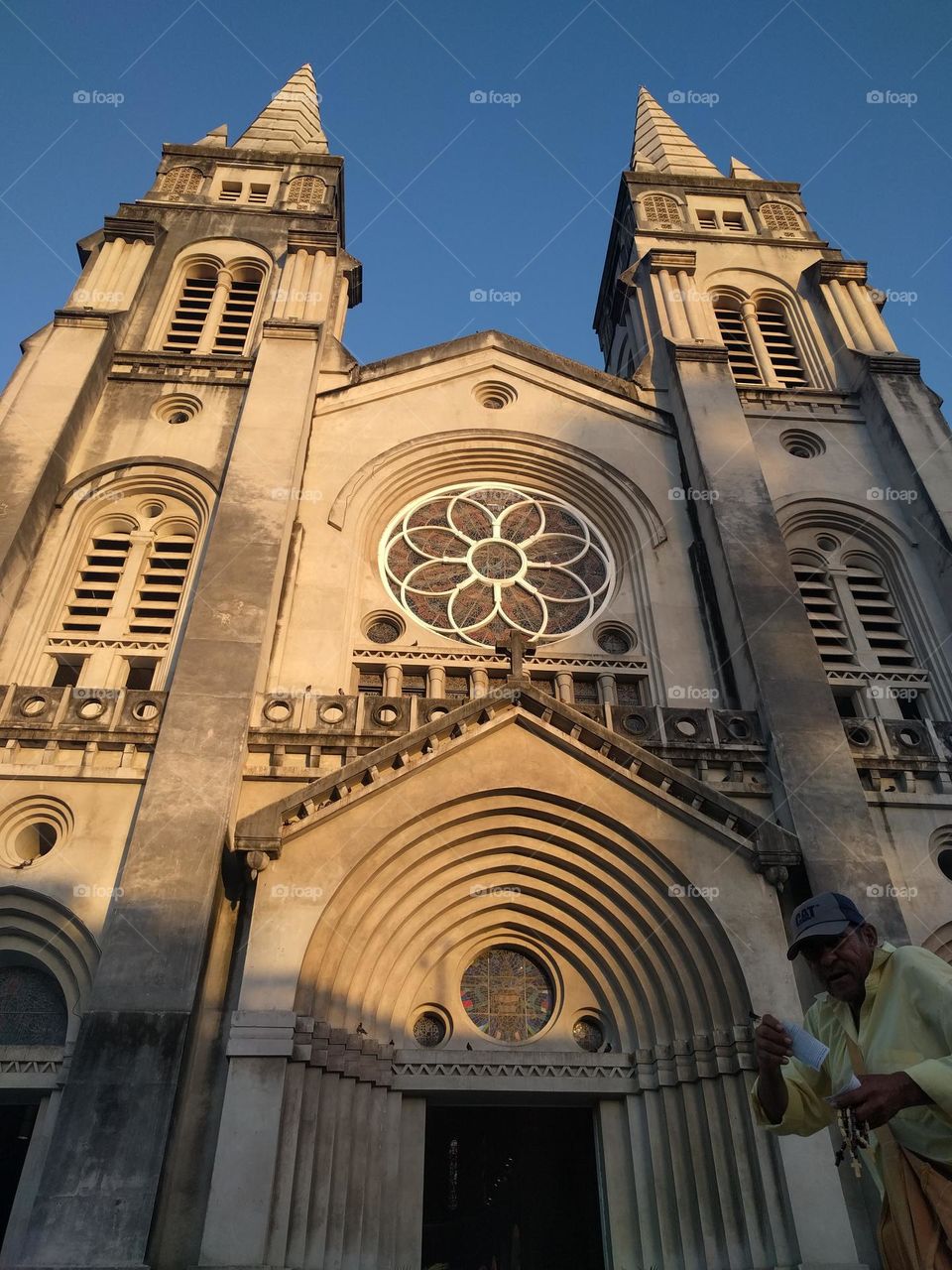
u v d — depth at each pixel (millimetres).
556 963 15633
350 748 16594
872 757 17438
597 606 22469
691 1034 14258
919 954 4898
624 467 24359
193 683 16578
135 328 26594
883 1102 4027
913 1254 4344
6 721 16172
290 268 28219
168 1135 11789
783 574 20125
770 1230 12367
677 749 17188
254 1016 12922
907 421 24719
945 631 21438
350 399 24938
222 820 14688
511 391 26094
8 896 14547
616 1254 13320
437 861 15539
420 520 23953
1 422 21656
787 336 30203
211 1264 11078
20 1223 12109
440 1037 15055
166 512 22125
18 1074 13109
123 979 12875
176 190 32906
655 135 40875
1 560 18734
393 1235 12922
